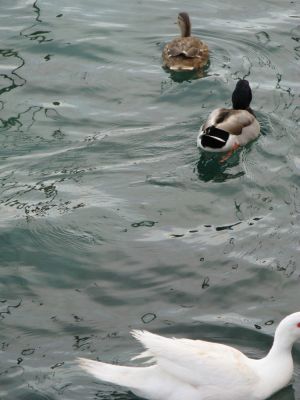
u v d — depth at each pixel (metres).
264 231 14.08
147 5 21.98
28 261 13.27
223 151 16.45
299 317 10.48
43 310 12.23
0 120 17.17
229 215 14.55
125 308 12.28
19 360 11.19
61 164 15.87
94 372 10.13
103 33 20.50
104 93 18.33
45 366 11.08
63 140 16.58
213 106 18.17
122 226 14.15
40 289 12.68
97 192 15.07
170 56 19.56
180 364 10.02
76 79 18.72
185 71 19.36
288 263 13.27
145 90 18.55
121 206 14.69
